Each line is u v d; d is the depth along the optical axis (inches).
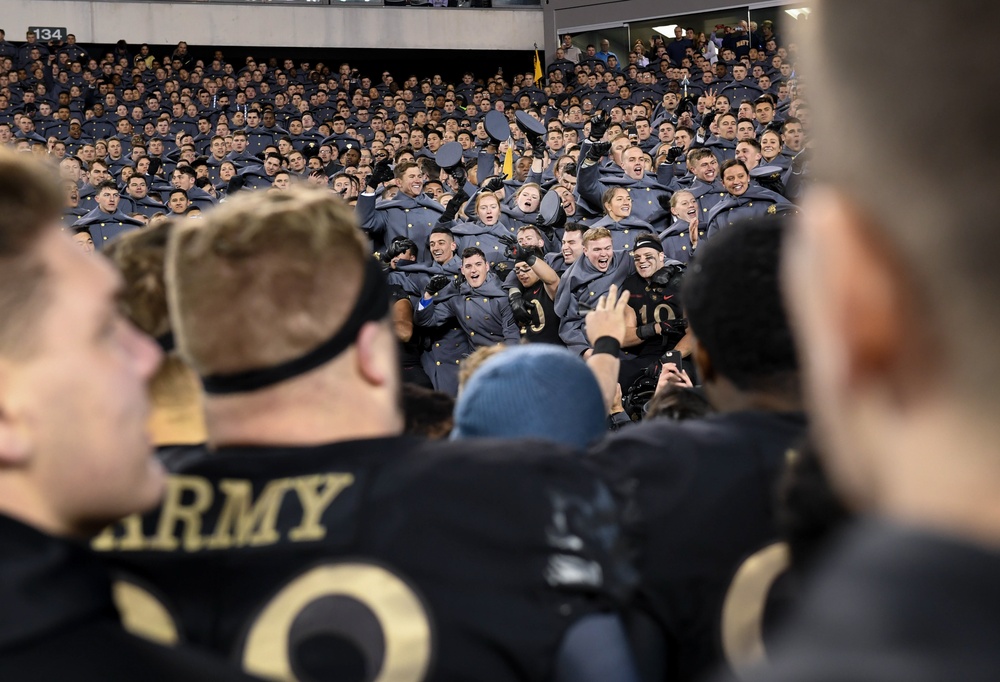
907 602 9.0
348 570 31.7
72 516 20.8
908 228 9.3
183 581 32.9
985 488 9.3
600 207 350.6
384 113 669.3
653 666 41.2
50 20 772.6
